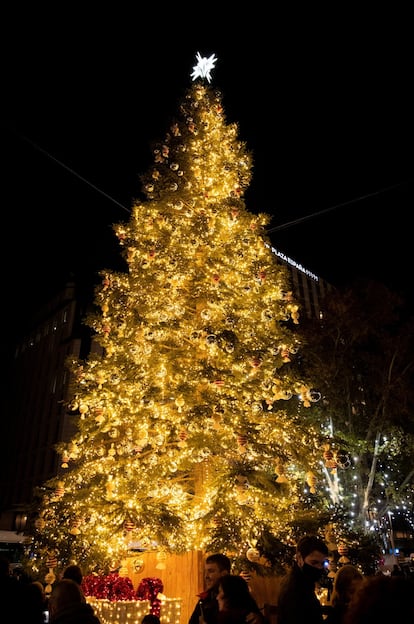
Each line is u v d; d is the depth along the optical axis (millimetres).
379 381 19734
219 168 13281
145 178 13680
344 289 21203
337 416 20109
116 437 10602
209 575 4961
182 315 11414
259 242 12570
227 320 10117
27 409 52688
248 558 8344
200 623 4660
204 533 9273
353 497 19641
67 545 8781
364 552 9617
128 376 10164
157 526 8516
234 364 10023
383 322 20172
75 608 3816
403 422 19688
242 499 8672
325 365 19516
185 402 9477
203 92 14641
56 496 9727
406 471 20688
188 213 12086
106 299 11945
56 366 49500
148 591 8094
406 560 22844
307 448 10359
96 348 46406
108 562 8891
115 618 7480
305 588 3682
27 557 9492
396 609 1984
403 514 28469
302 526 9305
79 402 10711
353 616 2045
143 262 12078
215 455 10242
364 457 20234
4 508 49250
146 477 9688
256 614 3492
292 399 19703
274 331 11312
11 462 51656
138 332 10258
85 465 10273
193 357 10727
